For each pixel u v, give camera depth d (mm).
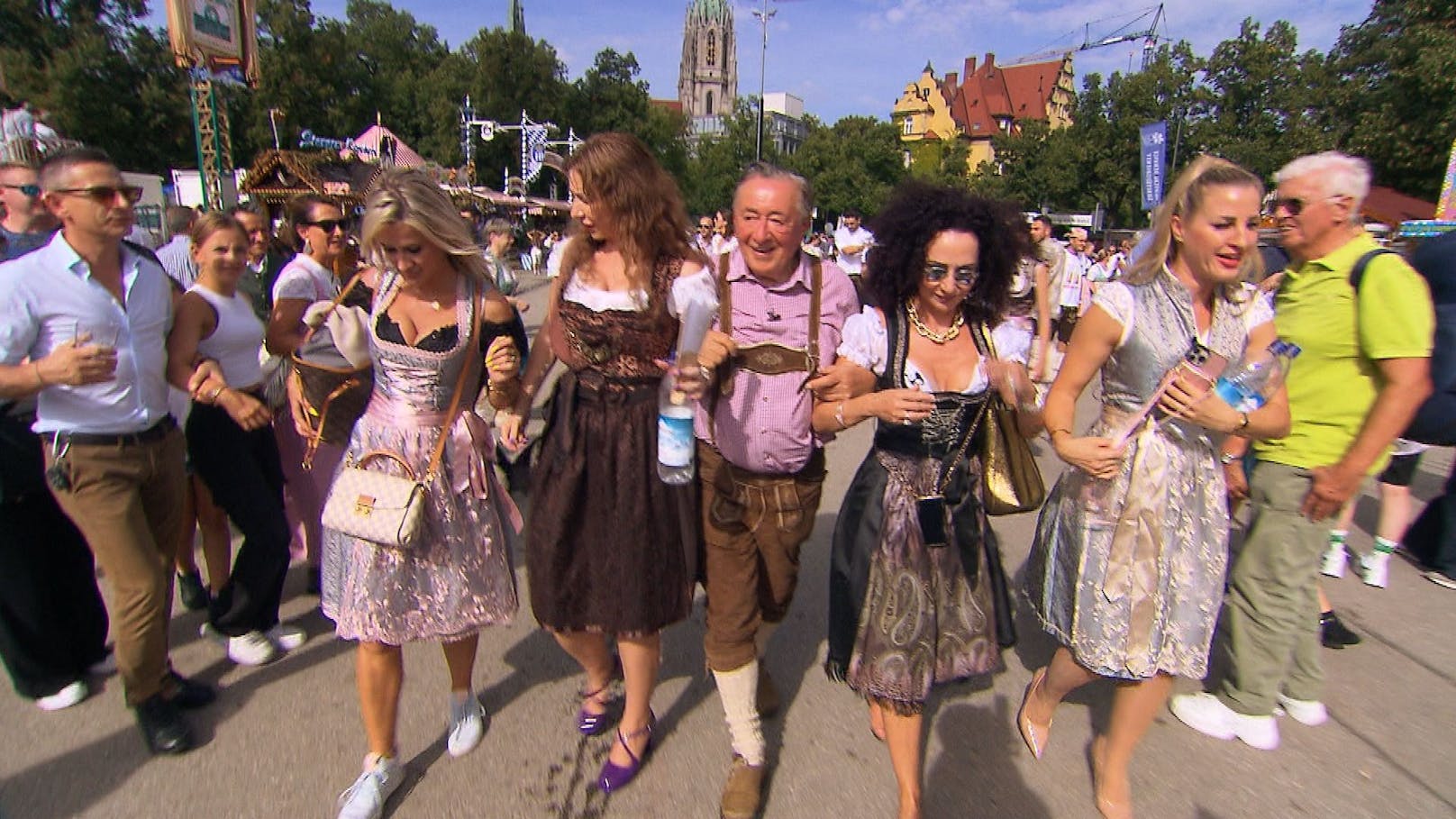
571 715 2934
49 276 2420
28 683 2848
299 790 2512
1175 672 2365
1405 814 2541
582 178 2217
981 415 2262
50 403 2447
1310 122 34250
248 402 2781
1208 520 2363
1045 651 3521
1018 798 2572
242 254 3092
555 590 2422
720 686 2502
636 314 2271
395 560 2320
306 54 35719
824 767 2707
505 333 2463
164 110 29969
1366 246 2703
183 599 3623
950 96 80375
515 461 2742
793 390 2367
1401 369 2527
